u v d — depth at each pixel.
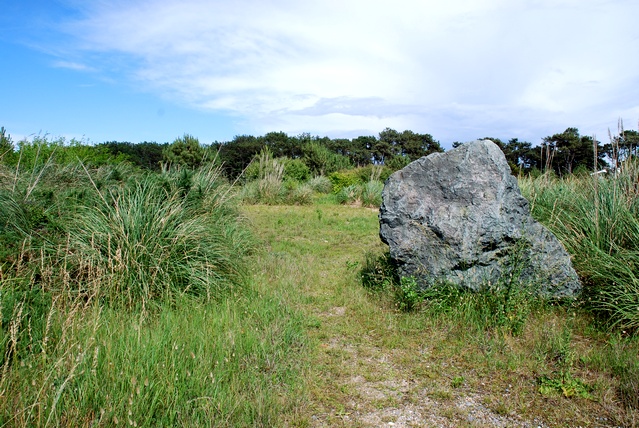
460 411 3.33
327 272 7.16
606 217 5.57
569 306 5.11
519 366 3.94
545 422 3.19
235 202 9.32
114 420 2.68
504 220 5.12
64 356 3.15
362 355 4.25
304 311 5.24
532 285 5.15
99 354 3.33
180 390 3.15
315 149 35.94
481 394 3.57
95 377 2.97
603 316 4.85
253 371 3.65
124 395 2.94
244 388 3.40
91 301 4.45
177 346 3.58
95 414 2.79
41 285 4.47
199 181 8.52
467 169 5.41
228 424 2.96
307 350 4.21
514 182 5.43
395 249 5.48
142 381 3.05
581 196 6.61
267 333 4.34
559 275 5.17
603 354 4.03
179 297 4.84
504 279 5.12
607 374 3.77
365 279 6.45
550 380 3.67
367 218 13.94
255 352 3.93
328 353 4.27
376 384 3.72
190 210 6.82
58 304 4.12
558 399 3.46
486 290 5.09
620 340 4.31
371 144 57.56
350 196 19.36
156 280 4.88
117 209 5.20
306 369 3.87
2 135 9.84
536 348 4.21
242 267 6.21
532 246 5.21
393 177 5.88
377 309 5.34
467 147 5.56
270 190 18.39
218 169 9.59
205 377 3.29
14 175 6.56
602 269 5.03
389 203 5.71
